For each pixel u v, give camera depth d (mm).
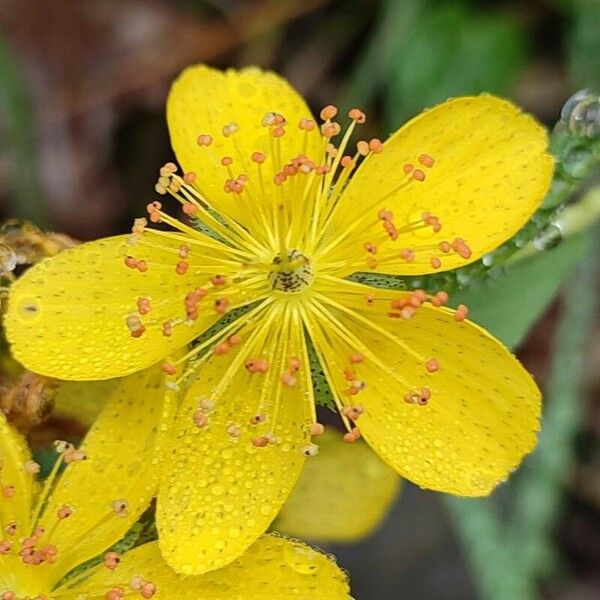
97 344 85
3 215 150
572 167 95
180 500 83
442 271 88
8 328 83
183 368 87
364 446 99
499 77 143
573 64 143
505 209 87
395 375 86
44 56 161
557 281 99
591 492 143
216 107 92
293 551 84
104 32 161
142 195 155
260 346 89
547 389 131
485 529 121
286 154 91
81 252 86
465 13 145
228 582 83
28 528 88
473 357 85
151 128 157
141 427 86
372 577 136
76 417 92
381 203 89
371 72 143
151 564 85
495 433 84
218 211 90
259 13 155
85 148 158
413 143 89
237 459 85
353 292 89
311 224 90
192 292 86
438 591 136
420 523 138
